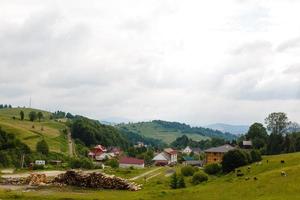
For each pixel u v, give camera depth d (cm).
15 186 12825
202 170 15138
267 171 11038
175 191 9800
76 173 13188
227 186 9288
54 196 9438
